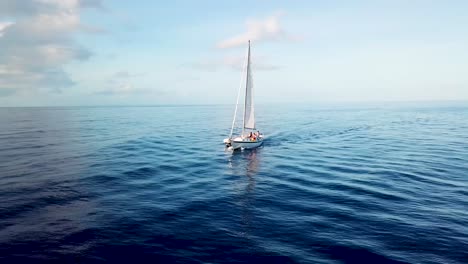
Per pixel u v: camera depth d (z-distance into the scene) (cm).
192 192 2964
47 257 1734
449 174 3547
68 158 4609
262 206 2562
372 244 1878
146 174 3662
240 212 2427
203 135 7881
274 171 3866
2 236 1986
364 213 2373
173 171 3850
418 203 2588
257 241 1927
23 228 2111
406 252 1781
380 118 13250
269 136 7438
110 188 3062
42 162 4291
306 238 1964
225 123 12181
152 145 6056
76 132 8381
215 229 2105
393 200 2667
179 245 1877
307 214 2369
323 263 1675
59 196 2797
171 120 14038
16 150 5300
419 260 1694
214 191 3000
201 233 2042
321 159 4612
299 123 10838
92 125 10944
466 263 1661
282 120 12281
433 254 1756
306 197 2791
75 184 3180
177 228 2120
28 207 2508
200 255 1759
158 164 4247
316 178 3475
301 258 1725
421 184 3152
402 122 11219
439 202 2608
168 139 6988
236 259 1716
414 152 5084
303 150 5491
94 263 1677
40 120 14038
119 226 2148
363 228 2103
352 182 3262
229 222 2228
